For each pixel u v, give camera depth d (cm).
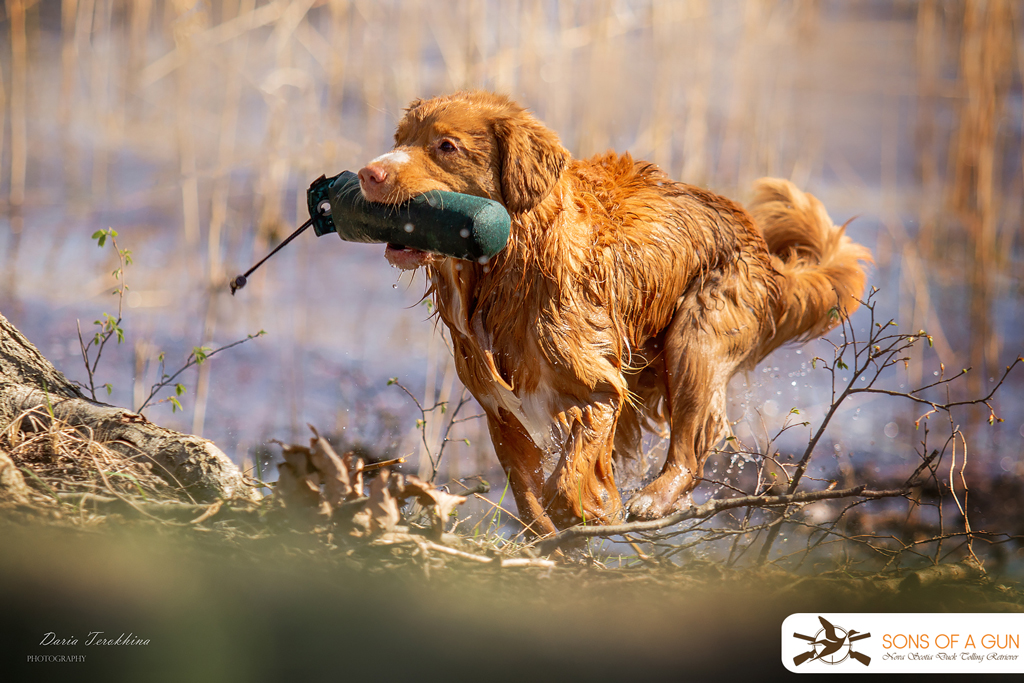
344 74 3180
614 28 3116
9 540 773
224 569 781
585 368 1205
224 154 3212
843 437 2188
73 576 744
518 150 1133
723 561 1213
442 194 1088
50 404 1163
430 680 720
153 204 3400
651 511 1343
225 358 2461
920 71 3203
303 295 2809
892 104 4831
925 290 2656
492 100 1179
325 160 3012
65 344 2422
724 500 1048
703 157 3136
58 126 3962
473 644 762
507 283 1177
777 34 3575
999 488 1950
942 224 3162
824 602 893
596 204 1270
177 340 2534
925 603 926
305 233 3166
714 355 1397
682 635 810
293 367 2408
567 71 3109
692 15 3097
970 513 1845
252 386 2314
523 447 1302
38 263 2908
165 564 771
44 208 3325
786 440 2152
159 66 3938
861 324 2698
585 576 947
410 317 2866
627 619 830
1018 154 3706
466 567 891
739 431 2111
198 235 2908
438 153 1126
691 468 1391
